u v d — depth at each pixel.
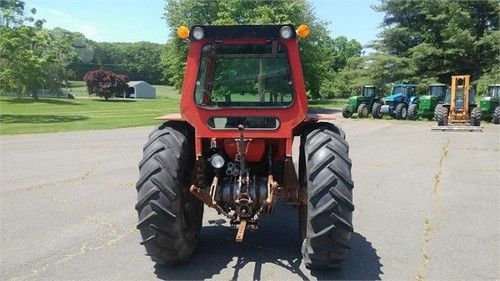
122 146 12.98
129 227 5.40
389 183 7.84
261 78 4.15
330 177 3.69
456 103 19.91
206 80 4.18
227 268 4.14
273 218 5.61
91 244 4.82
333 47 88.06
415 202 6.54
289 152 4.09
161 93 98.88
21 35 25.44
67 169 9.34
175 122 4.44
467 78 19.44
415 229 5.29
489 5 41.28
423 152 11.64
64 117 26.34
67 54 66.25
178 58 39.59
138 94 80.00
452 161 10.19
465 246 4.74
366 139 14.70
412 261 4.33
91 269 4.16
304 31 4.04
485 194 7.01
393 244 4.79
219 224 5.36
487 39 39.25
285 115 4.06
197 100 4.14
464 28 41.03
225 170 4.30
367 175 8.55
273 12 36.88
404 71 41.09
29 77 26.42
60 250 4.66
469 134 16.38
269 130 4.06
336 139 3.95
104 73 66.50
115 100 62.56
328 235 3.68
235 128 4.09
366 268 4.15
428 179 8.18
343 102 49.91
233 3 38.41
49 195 7.04
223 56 4.16
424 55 40.84
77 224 5.52
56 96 66.75
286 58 4.11
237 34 4.08
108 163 10.06
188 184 4.30
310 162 3.82
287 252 4.51
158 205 3.77
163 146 3.98
